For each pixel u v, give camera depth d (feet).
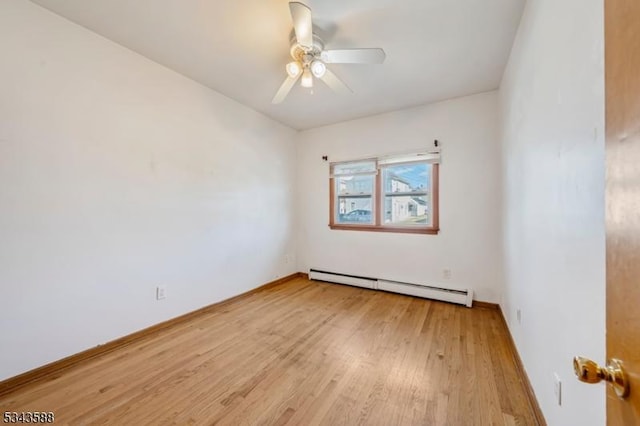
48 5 5.71
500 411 4.78
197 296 9.11
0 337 5.25
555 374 3.87
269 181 12.38
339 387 5.43
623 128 1.63
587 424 2.91
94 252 6.61
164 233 8.14
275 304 10.19
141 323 7.55
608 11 1.83
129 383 5.52
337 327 8.19
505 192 8.13
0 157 5.25
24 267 5.56
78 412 4.74
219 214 9.95
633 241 1.54
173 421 4.56
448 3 5.55
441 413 4.73
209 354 6.64
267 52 7.38
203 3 5.63
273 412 4.77
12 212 5.41
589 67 2.91
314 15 5.86
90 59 6.52
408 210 11.59
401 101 10.53
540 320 4.60
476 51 7.20
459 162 10.22
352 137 12.67
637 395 1.48
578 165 3.19
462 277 10.21
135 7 5.75
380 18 5.98
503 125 8.40
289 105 10.98
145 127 7.64
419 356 6.55
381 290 11.76
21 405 4.90
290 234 13.82
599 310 2.69
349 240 12.80
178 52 7.39
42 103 5.78
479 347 6.96
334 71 8.24
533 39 5.03
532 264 5.14
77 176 6.32
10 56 5.36
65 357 6.10
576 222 3.24
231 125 10.39
